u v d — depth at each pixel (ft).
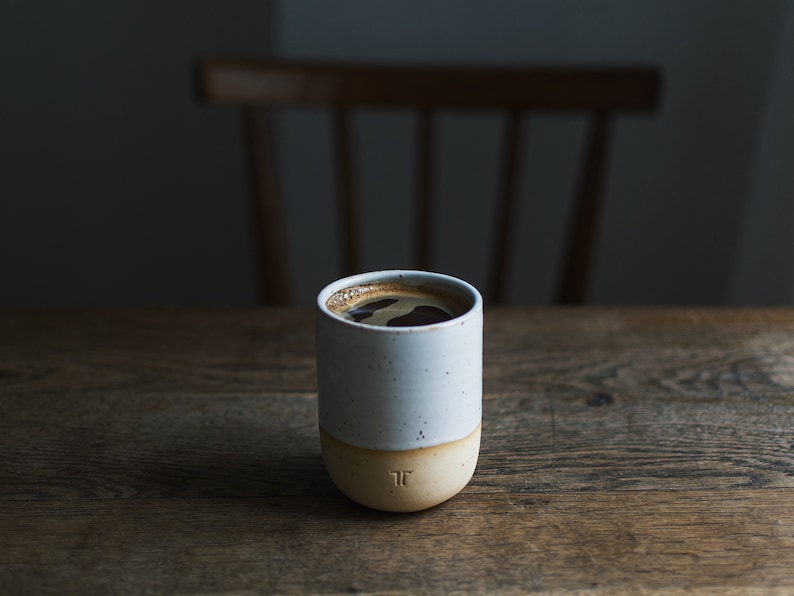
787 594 1.86
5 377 2.49
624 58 4.86
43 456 2.19
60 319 2.81
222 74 3.45
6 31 5.20
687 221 5.24
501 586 1.87
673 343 2.67
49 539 1.97
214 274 5.83
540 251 5.35
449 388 1.93
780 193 4.60
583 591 1.86
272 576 1.89
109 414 2.34
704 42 4.79
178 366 2.55
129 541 1.96
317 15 4.77
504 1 4.75
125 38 5.20
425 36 4.82
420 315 2.03
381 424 1.92
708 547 1.95
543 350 2.63
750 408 2.36
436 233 5.31
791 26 4.46
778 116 4.61
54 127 5.44
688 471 2.15
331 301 2.06
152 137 5.45
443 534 1.98
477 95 3.64
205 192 5.59
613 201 5.23
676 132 5.01
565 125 4.99
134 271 5.85
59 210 5.67
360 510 2.04
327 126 5.02
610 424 2.30
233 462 2.18
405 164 5.13
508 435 2.26
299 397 2.41
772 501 2.06
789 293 4.50
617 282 5.46
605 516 2.02
